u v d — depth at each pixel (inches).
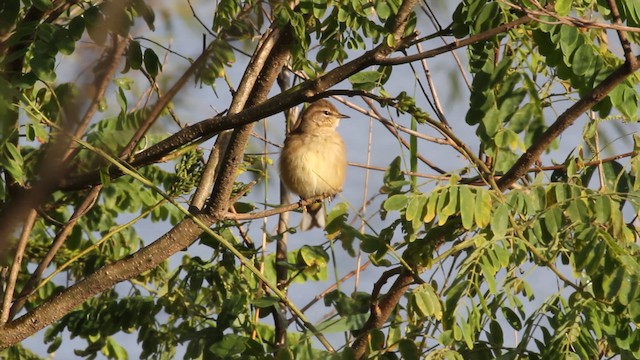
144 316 464.4
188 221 397.4
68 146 340.8
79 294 395.2
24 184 386.0
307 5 385.1
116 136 389.4
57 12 401.1
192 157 425.7
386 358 370.0
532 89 354.0
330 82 352.8
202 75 357.1
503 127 353.4
